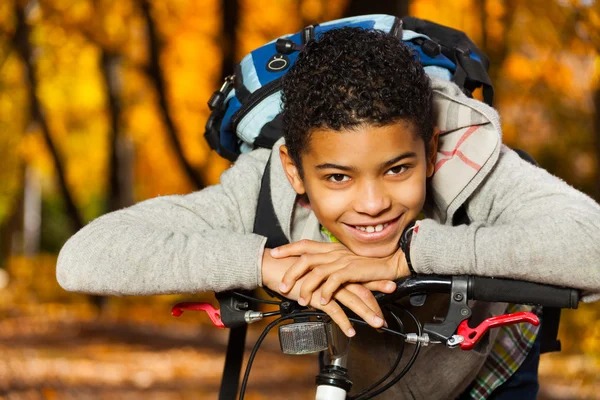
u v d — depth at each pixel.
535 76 16.80
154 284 2.79
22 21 21.36
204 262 2.76
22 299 24.55
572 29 14.89
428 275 2.63
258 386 11.17
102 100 25.34
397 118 2.51
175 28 20.84
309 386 11.30
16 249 35.72
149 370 12.94
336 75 2.52
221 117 3.46
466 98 2.93
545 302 2.61
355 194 2.59
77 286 2.85
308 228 3.04
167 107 20.12
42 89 23.81
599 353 11.15
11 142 27.39
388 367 3.15
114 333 17.47
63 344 15.52
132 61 20.98
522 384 3.42
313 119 2.55
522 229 2.62
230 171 3.17
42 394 10.71
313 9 18.67
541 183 2.87
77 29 21.02
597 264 2.58
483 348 3.11
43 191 35.41
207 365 13.75
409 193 2.60
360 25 3.46
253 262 2.75
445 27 3.63
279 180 3.03
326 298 2.66
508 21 16.03
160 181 29.61
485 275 2.61
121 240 2.84
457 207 2.96
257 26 18.73
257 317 2.75
